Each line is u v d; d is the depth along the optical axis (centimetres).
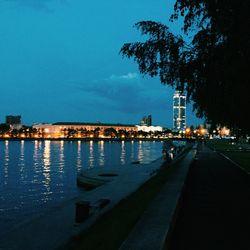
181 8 1544
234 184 2231
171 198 1336
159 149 17638
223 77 1573
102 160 9844
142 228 870
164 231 840
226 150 7444
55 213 1759
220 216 1295
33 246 1170
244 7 1333
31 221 1567
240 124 2620
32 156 11619
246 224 1170
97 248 834
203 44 1563
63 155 12212
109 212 1407
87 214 1373
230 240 983
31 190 4162
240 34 1367
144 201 1488
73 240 1018
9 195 3784
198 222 1197
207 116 2664
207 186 2144
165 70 1711
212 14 1448
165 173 2597
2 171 6706
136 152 14550
